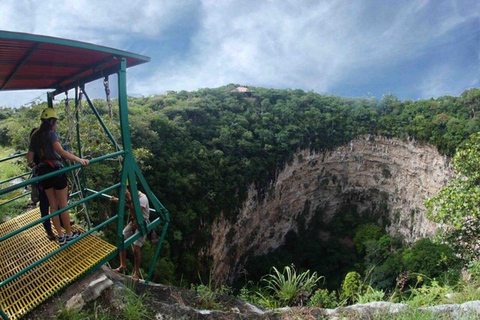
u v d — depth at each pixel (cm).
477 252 1023
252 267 4097
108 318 393
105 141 1336
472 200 1024
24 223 576
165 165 2997
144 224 513
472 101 4434
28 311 373
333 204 5334
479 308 394
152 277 1583
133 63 475
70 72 496
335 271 4438
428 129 4284
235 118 4431
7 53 381
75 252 471
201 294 503
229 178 3584
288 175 4581
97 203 1413
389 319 395
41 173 451
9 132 1641
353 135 4950
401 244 4603
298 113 4906
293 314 438
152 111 3881
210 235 3256
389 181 4947
